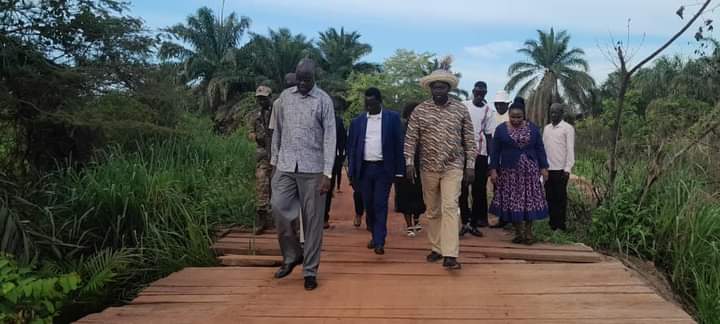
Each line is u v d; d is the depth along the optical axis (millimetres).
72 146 8367
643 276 6395
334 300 4949
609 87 46781
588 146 18656
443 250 5770
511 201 6832
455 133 5746
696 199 6961
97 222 6641
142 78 8977
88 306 5578
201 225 7145
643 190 7367
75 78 7848
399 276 5613
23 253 5410
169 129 8992
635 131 12016
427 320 4527
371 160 6324
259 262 6211
